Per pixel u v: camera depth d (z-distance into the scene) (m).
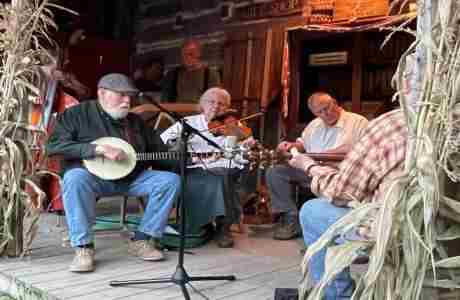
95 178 3.18
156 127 4.77
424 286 1.73
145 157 3.32
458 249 1.78
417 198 1.66
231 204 3.79
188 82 6.48
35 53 3.34
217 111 4.07
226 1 6.12
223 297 2.66
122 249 3.61
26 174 3.34
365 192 2.05
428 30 1.70
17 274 2.99
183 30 6.74
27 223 3.71
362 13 4.86
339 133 4.14
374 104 5.18
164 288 2.79
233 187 3.87
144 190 3.32
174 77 6.64
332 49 5.46
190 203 3.74
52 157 3.62
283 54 5.43
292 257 3.52
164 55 7.03
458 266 1.65
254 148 3.23
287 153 3.06
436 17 1.69
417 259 1.65
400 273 1.70
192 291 2.74
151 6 7.22
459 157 1.70
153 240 3.36
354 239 1.86
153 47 7.20
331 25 5.04
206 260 3.40
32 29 3.30
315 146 4.27
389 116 2.07
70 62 7.18
